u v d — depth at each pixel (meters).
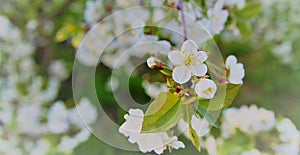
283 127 0.57
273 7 0.80
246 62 0.79
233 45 0.73
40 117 0.70
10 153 0.67
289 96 0.80
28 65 0.76
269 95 0.79
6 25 0.74
